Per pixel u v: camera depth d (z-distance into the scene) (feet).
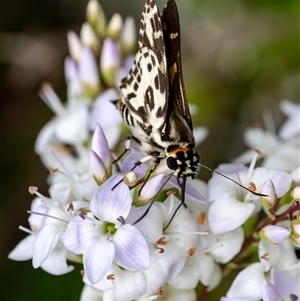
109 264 0.46
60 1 0.86
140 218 0.48
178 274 0.50
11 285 0.68
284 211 0.51
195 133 0.63
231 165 0.53
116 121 0.59
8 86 0.82
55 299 0.67
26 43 0.83
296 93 0.77
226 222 0.50
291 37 0.77
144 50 0.51
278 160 0.59
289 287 0.50
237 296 0.51
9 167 0.76
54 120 0.64
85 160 0.61
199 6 0.81
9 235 0.73
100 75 0.64
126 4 0.88
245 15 0.80
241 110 0.77
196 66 0.80
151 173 0.49
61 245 0.50
